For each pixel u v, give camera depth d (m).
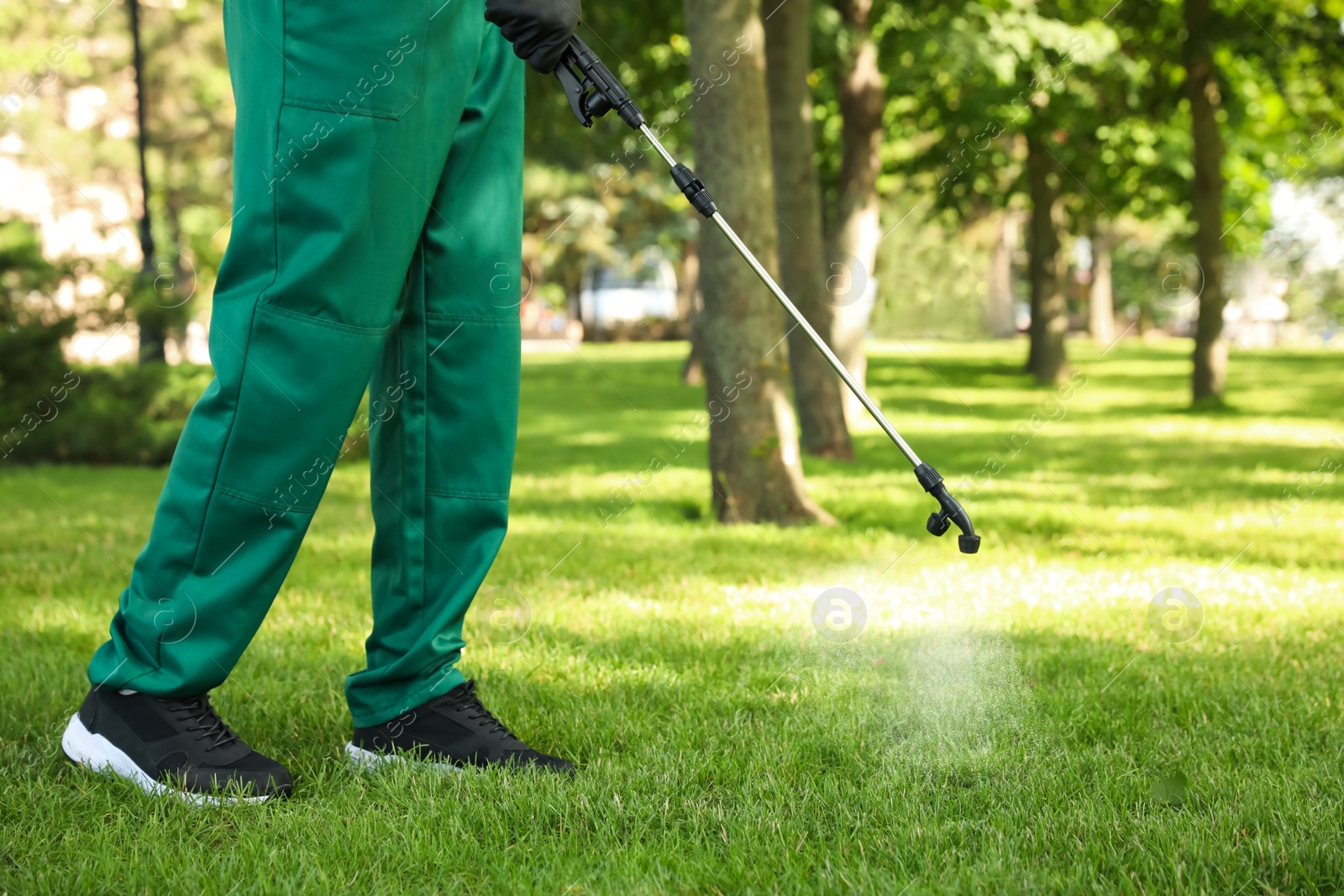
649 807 1.82
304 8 1.86
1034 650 2.93
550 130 11.00
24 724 2.30
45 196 12.05
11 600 3.77
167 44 13.89
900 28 10.69
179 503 1.90
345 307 1.89
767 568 4.36
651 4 9.56
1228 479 7.00
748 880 1.56
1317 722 2.34
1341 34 11.05
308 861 1.62
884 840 1.67
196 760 1.92
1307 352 22.03
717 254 5.71
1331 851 1.61
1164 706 2.45
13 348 8.41
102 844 1.67
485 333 2.08
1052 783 1.91
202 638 1.92
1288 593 3.80
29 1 12.97
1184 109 14.02
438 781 1.95
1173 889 1.52
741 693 2.54
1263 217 17.14
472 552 2.11
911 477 7.28
